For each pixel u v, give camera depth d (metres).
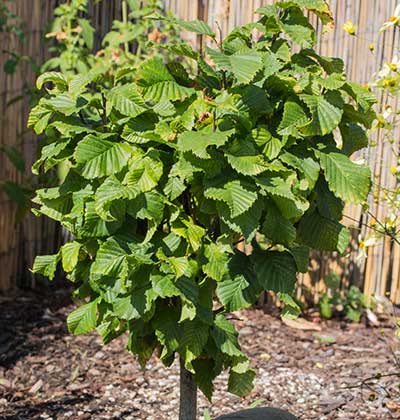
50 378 4.24
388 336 4.97
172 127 2.45
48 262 2.69
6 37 5.35
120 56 5.35
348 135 2.77
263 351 4.69
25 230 5.65
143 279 2.46
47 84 5.55
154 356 4.55
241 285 2.52
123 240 2.48
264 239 5.11
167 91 2.49
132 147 2.49
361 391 4.00
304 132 2.48
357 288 5.31
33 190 5.47
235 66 2.40
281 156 2.48
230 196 2.34
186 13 5.43
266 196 2.47
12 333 4.83
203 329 2.55
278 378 4.29
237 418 3.04
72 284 5.80
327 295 5.38
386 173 5.13
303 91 2.53
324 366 4.47
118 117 2.62
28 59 5.24
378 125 3.50
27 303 5.38
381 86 3.51
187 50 2.56
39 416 3.78
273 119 2.57
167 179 2.49
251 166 2.35
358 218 5.21
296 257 2.62
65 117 2.65
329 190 2.66
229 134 2.34
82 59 5.45
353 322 5.22
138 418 3.78
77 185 2.62
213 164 2.38
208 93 2.59
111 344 4.71
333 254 5.35
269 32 2.69
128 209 2.43
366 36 5.09
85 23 5.35
